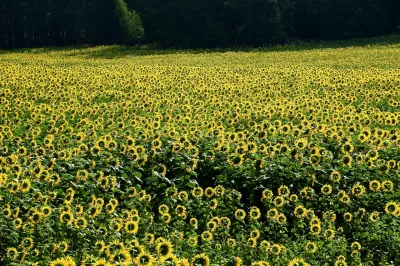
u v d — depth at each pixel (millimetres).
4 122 17234
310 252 8820
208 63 44312
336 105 20641
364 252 9695
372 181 11266
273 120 18578
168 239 8844
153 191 11703
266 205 11023
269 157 12852
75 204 10141
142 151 12797
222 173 12281
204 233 9039
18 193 10000
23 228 8641
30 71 32469
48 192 10297
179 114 19250
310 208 11047
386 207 10289
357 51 51250
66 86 26891
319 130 15086
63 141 14453
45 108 19578
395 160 13266
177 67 38062
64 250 8109
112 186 10953
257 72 34375
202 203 10727
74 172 11617
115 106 20672
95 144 13133
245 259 8633
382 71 33062
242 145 12922
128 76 31703
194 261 7594
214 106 21641
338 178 11609
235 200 11023
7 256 7840
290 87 27500
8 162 11664
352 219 10562
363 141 13867
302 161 12523
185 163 12453
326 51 53719
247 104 21516
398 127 16938
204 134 15078
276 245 8656
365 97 23516
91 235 8773
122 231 8875
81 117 18938
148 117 18875
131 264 7164
